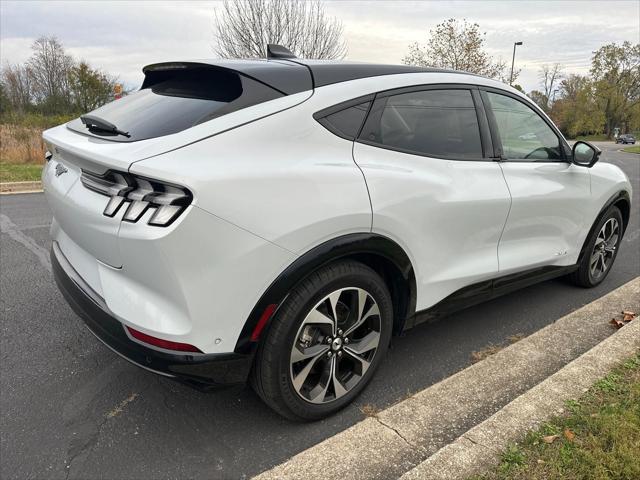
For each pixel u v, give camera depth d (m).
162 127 2.16
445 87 2.92
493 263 3.12
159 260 1.88
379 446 2.24
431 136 2.78
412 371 2.96
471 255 2.98
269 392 2.23
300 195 2.11
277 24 18.86
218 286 1.96
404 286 2.62
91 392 2.70
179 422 2.46
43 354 3.08
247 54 19.09
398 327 2.75
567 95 90.44
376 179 2.39
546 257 3.58
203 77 2.56
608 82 80.75
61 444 2.29
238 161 2.02
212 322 1.99
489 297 3.25
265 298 2.07
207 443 2.31
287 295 2.13
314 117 2.30
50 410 2.53
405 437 2.30
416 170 2.61
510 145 3.26
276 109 2.22
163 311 1.98
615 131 83.62
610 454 2.05
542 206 3.38
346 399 2.53
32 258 4.95
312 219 2.12
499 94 3.27
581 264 4.11
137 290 2.05
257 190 2.00
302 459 2.15
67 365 2.96
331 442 2.25
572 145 3.77
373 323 2.55
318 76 2.45
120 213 1.97
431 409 2.50
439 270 2.78
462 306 3.06
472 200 2.83
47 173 2.70
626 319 3.46
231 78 2.37
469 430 2.26
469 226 2.88
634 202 8.84
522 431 2.24
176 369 2.00
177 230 1.84
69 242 2.63
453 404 2.55
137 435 2.36
